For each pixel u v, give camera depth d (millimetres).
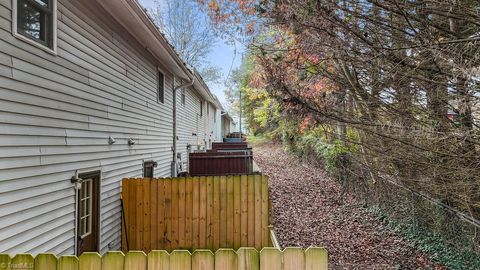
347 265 5668
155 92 8289
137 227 6027
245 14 6820
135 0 5004
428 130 4328
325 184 12023
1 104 2977
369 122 5141
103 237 5164
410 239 6680
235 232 6168
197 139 15695
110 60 5461
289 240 6922
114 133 5629
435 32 4078
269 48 6012
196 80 11914
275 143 28969
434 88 4414
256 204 6199
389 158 5605
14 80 3150
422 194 5930
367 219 8188
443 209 5770
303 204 9734
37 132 3490
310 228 7684
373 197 8734
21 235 3205
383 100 5043
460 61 3527
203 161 10227
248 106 33000
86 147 4602
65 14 4090
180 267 2449
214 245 6129
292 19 4586
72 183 4195
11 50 3117
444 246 5805
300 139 18281
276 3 4918
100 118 5066
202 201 6156
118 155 5812
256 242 6164
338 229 7605
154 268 2438
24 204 3262
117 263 2422
